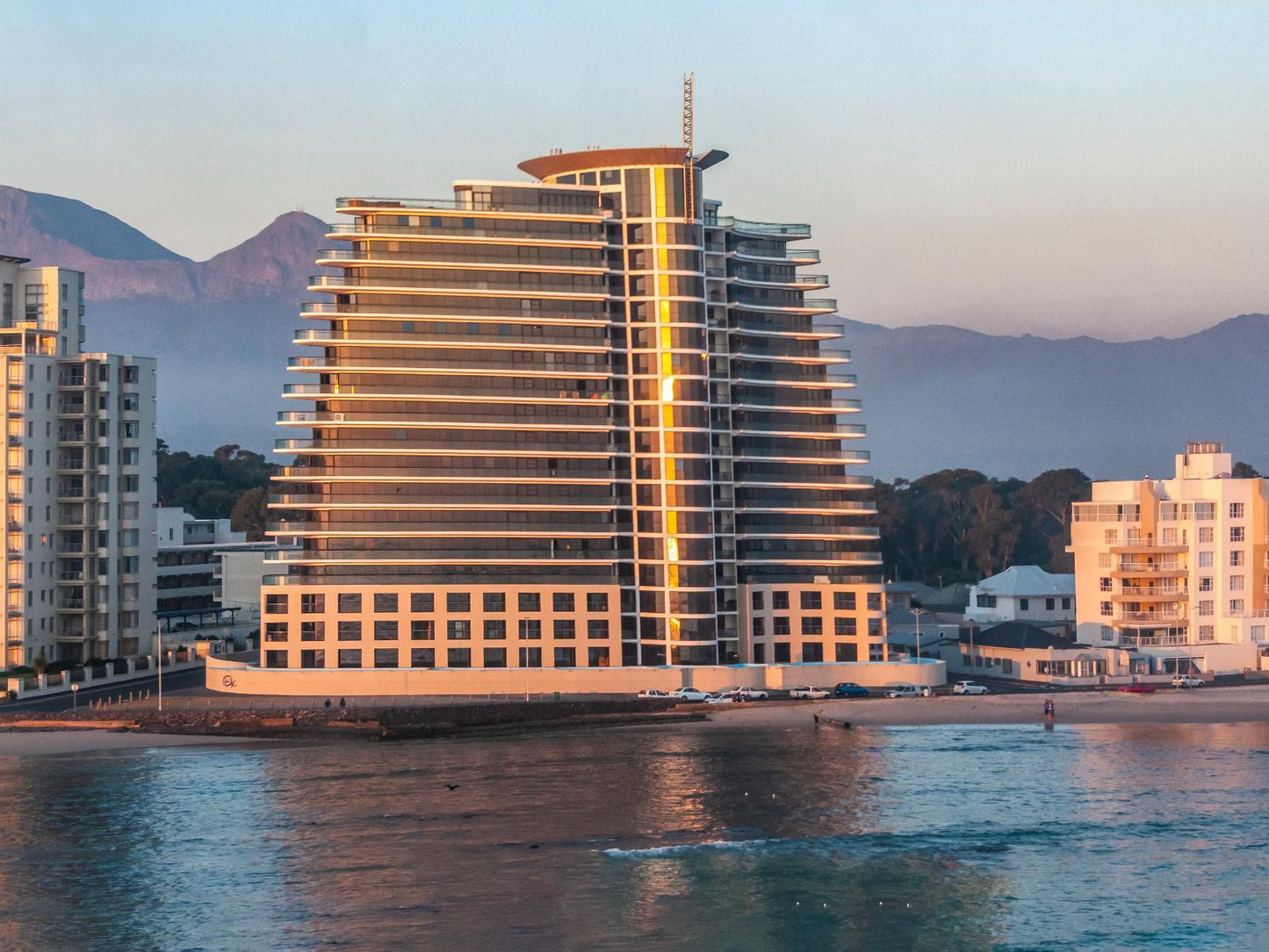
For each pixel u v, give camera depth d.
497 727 192.88
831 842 136.88
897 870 128.50
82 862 131.62
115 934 113.44
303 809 148.75
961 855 132.88
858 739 183.62
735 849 134.25
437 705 195.62
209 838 138.88
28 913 118.31
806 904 119.88
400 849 134.38
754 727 193.00
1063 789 156.50
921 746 179.62
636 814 145.88
